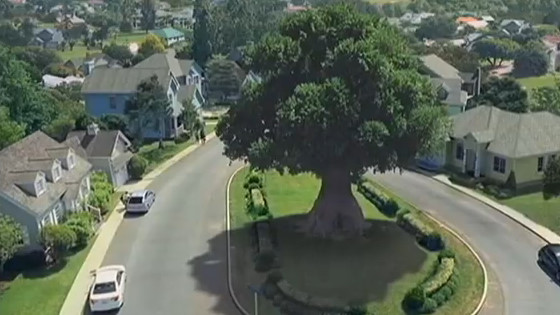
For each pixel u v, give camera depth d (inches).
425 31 6737.2
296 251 1584.6
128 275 1492.4
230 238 1697.8
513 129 2149.4
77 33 7588.6
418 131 1496.1
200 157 2603.3
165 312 1318.9
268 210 1855.3
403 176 2255.2
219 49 4648.1
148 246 1662.2
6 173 1628.9
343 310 1268.5
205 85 4087.1
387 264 1498.5
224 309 1327.5
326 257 1545.3
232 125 1642.5
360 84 1493.6
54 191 1697.8
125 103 2940.5
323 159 1515.7
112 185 2127.2
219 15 4758.9
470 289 1380.4
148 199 1939.0
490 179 2142.0
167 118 2886.3
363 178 2122.3
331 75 1526.8
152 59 3656.5
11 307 1349.7
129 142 2527.1
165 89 2849.4
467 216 1831.9
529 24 7052.2
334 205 1674.5
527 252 1576.0
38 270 1521.9
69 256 1603.1
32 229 1567.4
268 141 1535.4
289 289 1354.6
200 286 1428.4
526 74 4712.1
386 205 1852.9
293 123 1430.9
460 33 6781.5
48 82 4212.6
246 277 1460.4
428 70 3179.1
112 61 4940.9
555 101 2837.1
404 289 1374.3
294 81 1585.9
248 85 1660.9
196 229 1775.3
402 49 1609.3
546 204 1904.5
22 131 2258.9
